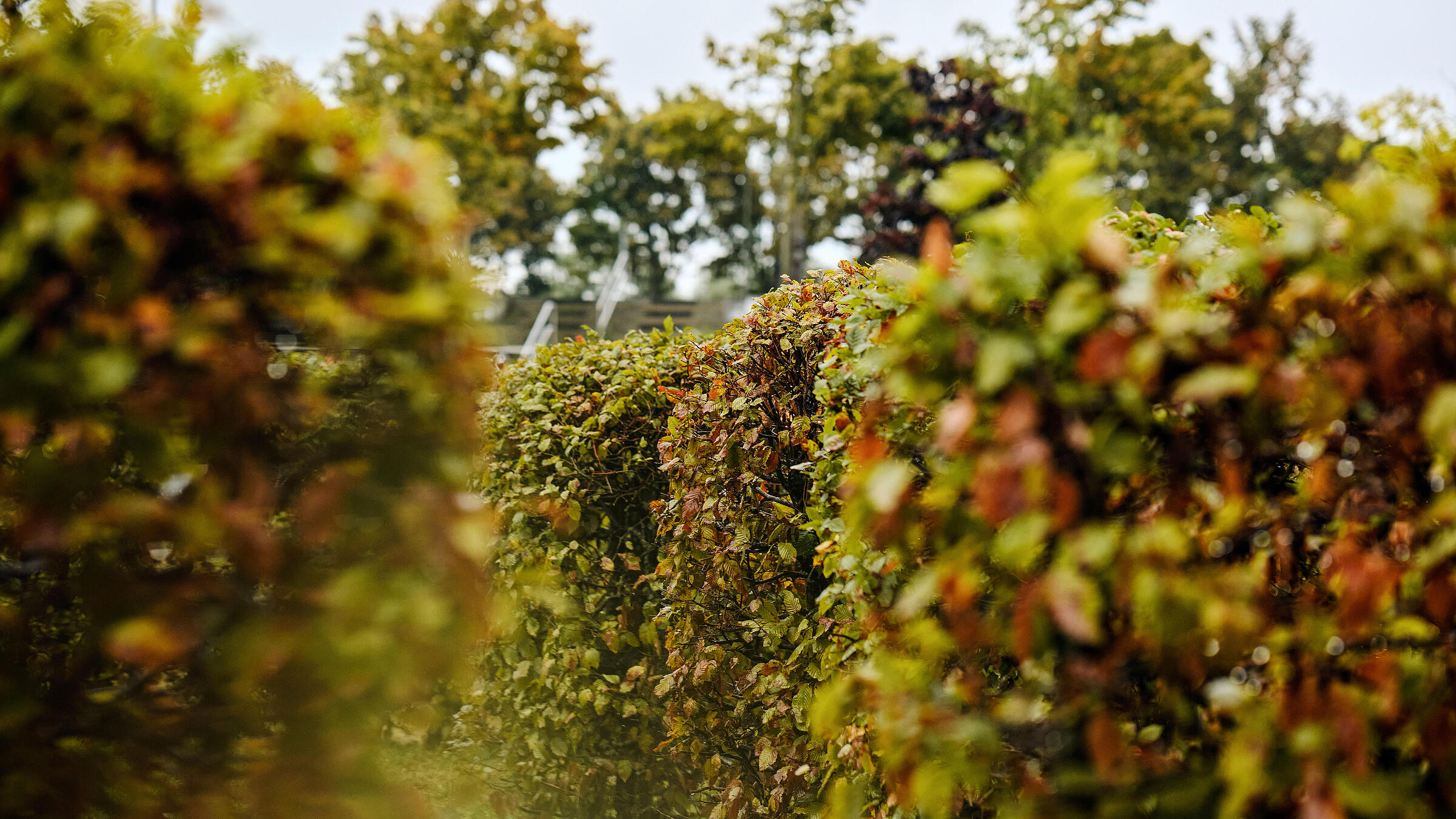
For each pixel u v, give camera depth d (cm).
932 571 183
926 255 166
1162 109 3028
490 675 532
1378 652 168
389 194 183
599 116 3253
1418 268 156
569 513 486
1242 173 4066
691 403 440
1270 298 167
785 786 370
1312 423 157
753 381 403
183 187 173
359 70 3209
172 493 198
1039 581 171
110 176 164
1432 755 162
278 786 187
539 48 3033
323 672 181
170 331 168
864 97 2856
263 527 183
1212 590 159
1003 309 165
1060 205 153
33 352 166
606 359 539
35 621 202
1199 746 179
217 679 192
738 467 404
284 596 192
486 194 3169
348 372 208
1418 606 170
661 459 479
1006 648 192
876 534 197
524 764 516
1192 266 183
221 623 189
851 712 239
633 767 500
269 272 184
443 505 193
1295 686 162
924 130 2103
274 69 201
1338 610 168
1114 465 156
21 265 161
